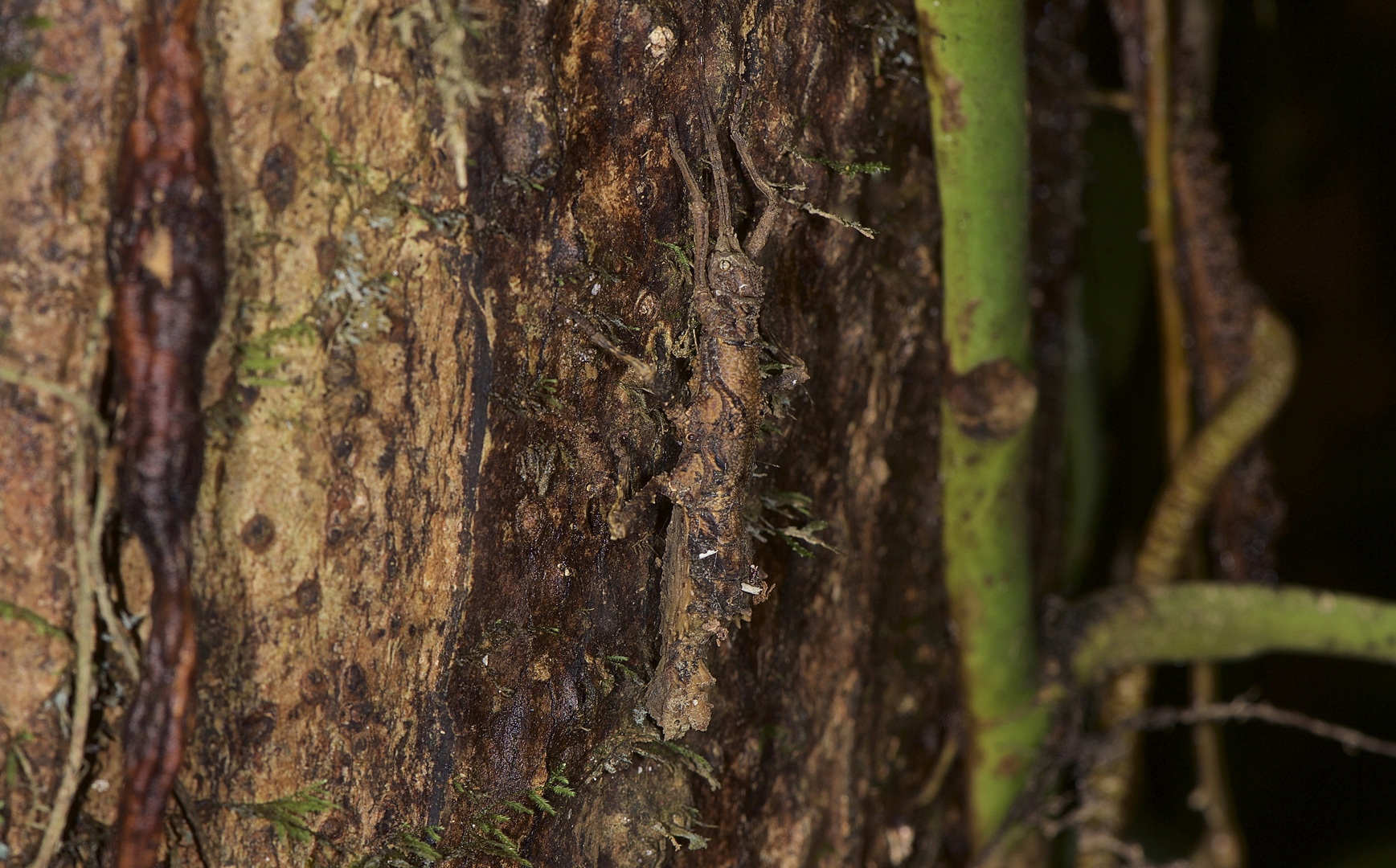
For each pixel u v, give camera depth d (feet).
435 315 0.96
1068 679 1.21
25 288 0.91
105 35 0.90
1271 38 1.87
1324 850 1.96
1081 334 1.32
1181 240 1.29
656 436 1.02
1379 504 2.14
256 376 0.93
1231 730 1.91
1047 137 1.24
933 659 1.20
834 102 1.04
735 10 0.99
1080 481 1.34
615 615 1.02
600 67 0.97
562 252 0.98
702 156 1.00
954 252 1.10
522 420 0.98
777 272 1.04
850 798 1.14
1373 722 2.02
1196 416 1.32
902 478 1.14
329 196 0.93
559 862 1.02
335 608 0.96
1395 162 2.05
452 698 0.98
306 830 0.96
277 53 0.92
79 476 0.92
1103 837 1.30
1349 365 2.15
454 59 0.94
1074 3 1.27
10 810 0.93
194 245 0.91
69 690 0.93
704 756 1.06
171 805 0.95
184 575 0.93
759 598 1.02
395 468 0.96
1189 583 1.22
